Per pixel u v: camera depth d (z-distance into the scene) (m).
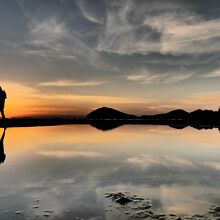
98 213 8.58
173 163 16.91
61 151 22.14
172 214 8.48
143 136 36.47
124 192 10.73
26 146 25.30
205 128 56.62
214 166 16.00
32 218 8.20
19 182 12.25
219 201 9.70
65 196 10.23
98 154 20.56
